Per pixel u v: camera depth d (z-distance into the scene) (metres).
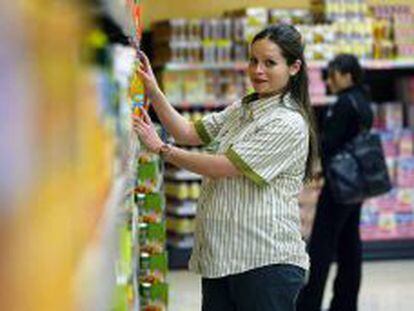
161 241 4.33
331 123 6.30
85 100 1.22
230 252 3.48
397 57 9.56
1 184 0.86
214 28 9.14
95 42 1.34
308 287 6.34
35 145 0.93
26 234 0.90
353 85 6.41
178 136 3.85
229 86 9.23
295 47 3.54
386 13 9.65
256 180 3.44
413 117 9.79
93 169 1.30
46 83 0.98
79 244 1.13
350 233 6.48
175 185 9.12
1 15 0.88
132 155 2.91
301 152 3.54
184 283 8.23
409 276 8.53
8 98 0.88
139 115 3.63
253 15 9.20
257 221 3.47
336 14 9.48
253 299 3.48
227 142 3.62
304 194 9.05
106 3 1.38
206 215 3.55
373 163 6.30
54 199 1.00
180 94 9.14
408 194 9.56
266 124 3.47
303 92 3.61
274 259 3.46
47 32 1.00
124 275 2.05
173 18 10.10
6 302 0.87
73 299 1.06
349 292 6.51
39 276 0.93
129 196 2.56
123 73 2.34
